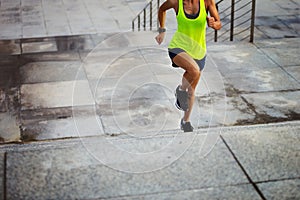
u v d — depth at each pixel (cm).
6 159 450
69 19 1548
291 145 475
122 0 1758
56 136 529
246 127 518
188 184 412
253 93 645
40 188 405
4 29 1443
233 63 757
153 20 1524
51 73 725
